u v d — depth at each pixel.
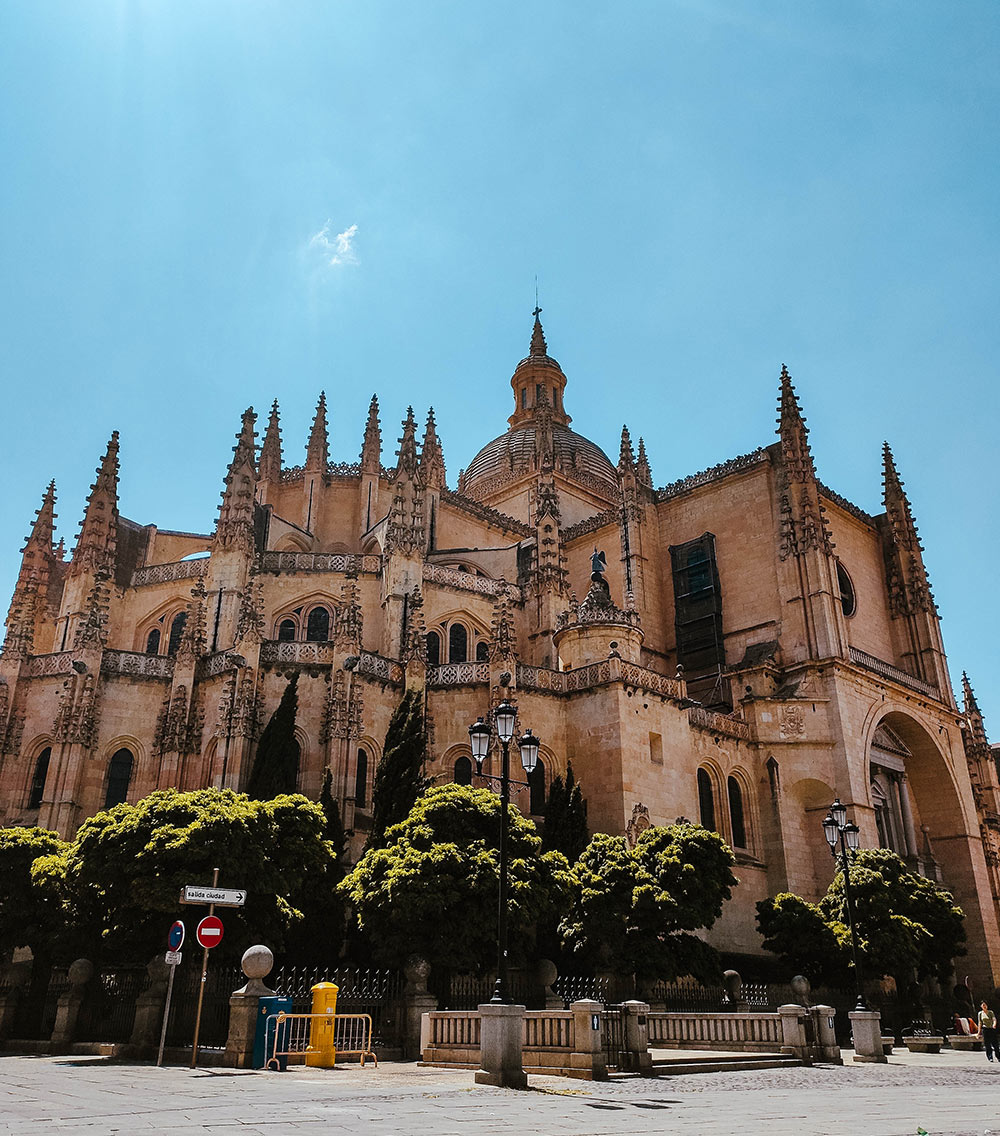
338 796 44.19
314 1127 13.19
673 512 73.81
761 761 58.62
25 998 35.00
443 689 51.03
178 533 65.38
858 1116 16.48
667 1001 42.28
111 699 47.62
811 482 65.75
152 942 32.00
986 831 75.69
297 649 48.03
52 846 36.56
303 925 37.94
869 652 70.56
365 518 66.38
